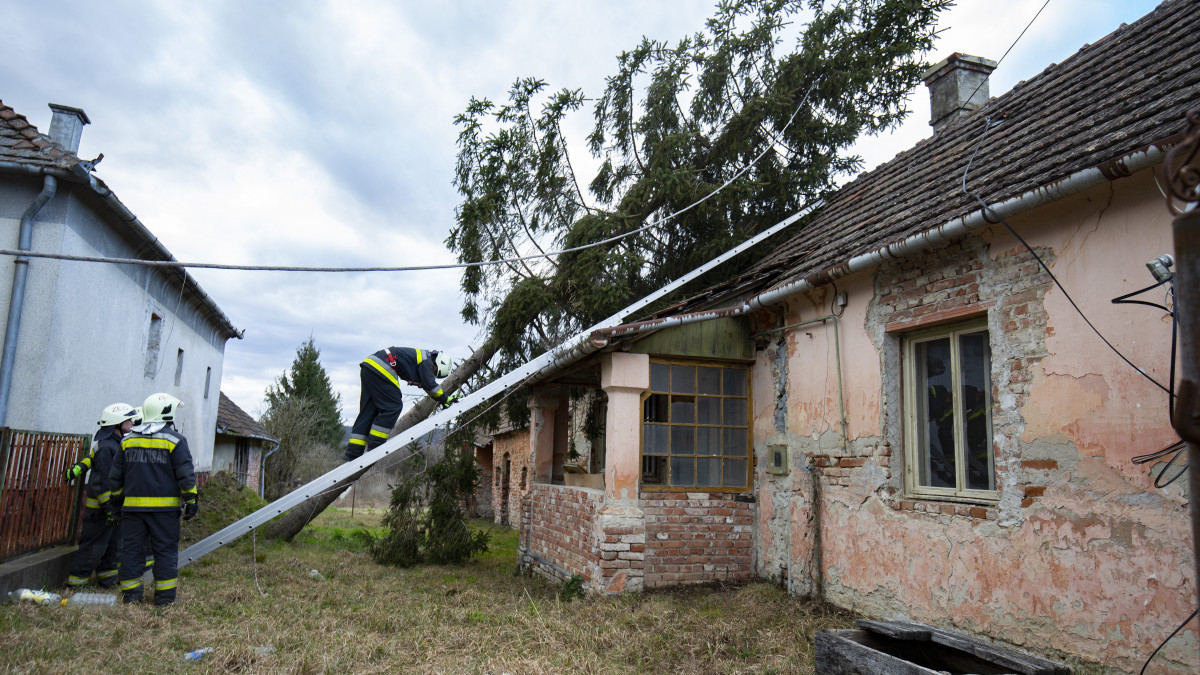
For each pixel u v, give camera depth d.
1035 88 6.77
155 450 6.22
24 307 7.37
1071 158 4.45
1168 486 3.80
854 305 6.45
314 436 25.95
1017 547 4.64
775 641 5.23
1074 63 6.61
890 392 5.96
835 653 4.03
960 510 5.09
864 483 6.14
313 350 31.67
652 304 10.30
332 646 4.98
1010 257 4.91
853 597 6.15
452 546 10.90
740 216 10.39
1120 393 4.10
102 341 8.71
